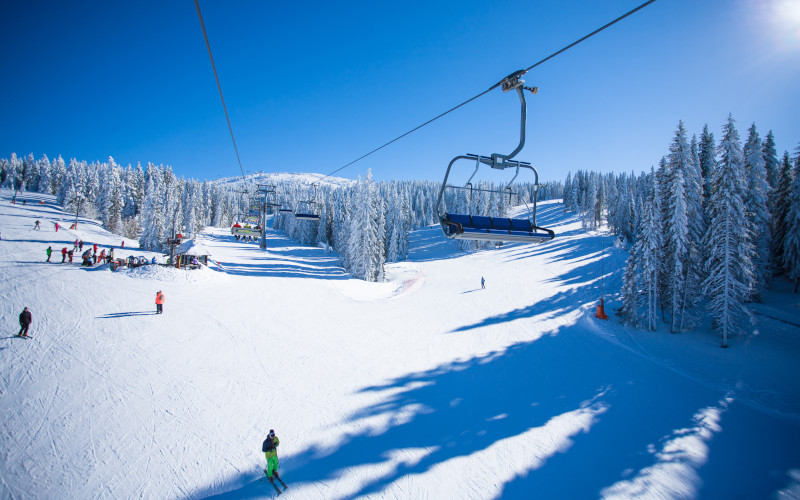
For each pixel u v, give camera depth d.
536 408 17.48
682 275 30.09
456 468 12.70
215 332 22.09
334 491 11.18
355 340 24.61
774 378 22.61
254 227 62.34
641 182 86.62
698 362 25.08
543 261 59.47
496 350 25.12
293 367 19.23
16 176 128.88
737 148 27.89
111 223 68.56
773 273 40.22
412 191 183.12
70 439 11.80
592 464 13.60
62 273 27.91
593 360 24.39
